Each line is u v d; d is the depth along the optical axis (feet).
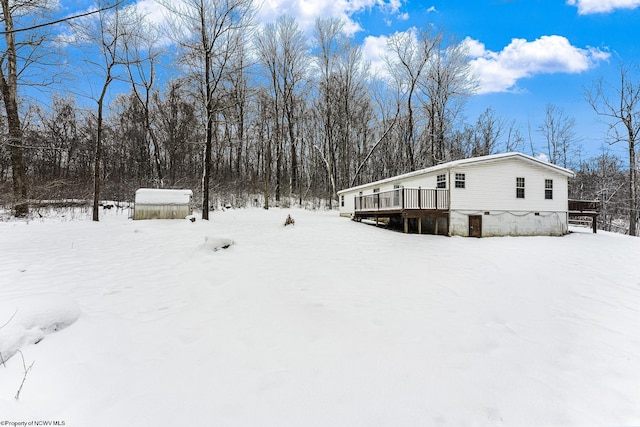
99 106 46.01
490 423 7.54
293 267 23.57
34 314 11.49
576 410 8.12
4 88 42.27
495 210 49.19
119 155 99.14
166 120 90.84
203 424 7.23
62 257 23.25
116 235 33.22
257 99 100.53
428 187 52.34
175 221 47.34
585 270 27.25
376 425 7.32
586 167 107.14
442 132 95.09
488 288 20.20
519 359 10.87
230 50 59.36
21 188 43.14
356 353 10.93
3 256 22.48
